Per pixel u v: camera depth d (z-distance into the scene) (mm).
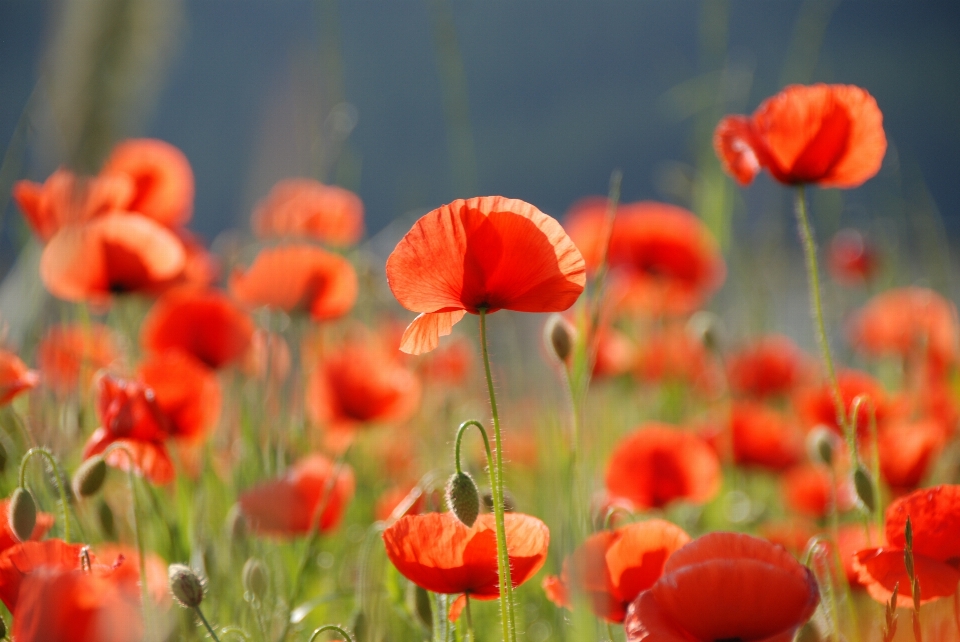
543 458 1680
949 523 1367
